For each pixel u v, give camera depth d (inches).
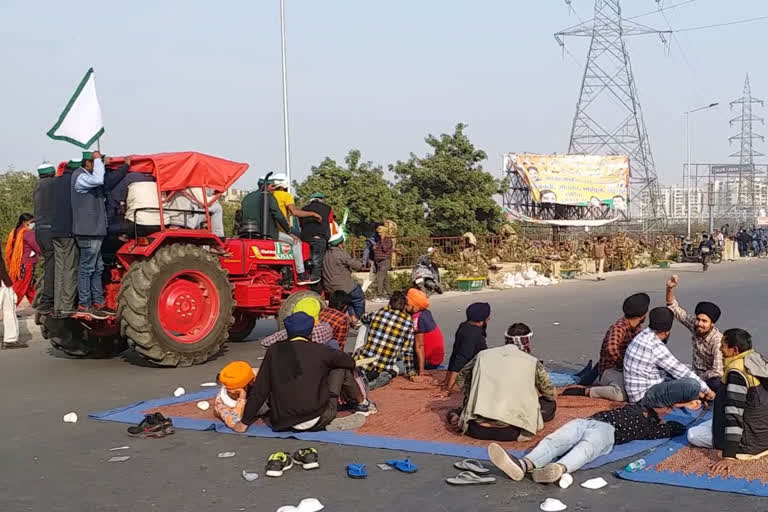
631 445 239.0
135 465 231.3
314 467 223.5
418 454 236.5
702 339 307.9
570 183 1439.5
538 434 251.0
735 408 215.8
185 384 359.6
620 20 2026.3
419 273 591.8
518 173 1424.7
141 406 308.0
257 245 447.8
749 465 214.1
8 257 553.6
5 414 301.7
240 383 269.4
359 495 201.6
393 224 881.5
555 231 1401.3
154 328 385.4
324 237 496.7
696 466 217.2
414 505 194.1
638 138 2004.2
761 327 523.8
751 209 3011.8
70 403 320.8
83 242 388.2
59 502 200.8
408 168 1184.2
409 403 301.7
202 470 225.0
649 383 278.7
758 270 1274.6
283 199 467.5
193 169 407.2
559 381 336.5
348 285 494.0
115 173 391.2
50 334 426.0
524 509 190.4
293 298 439.2
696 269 1342.3
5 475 224.2
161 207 393.1
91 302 394.9
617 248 1353.3
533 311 648.4
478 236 1007.0
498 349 252.1
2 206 813.9
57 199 392.8
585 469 219.3
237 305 438.9
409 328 344.2
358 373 289.0
